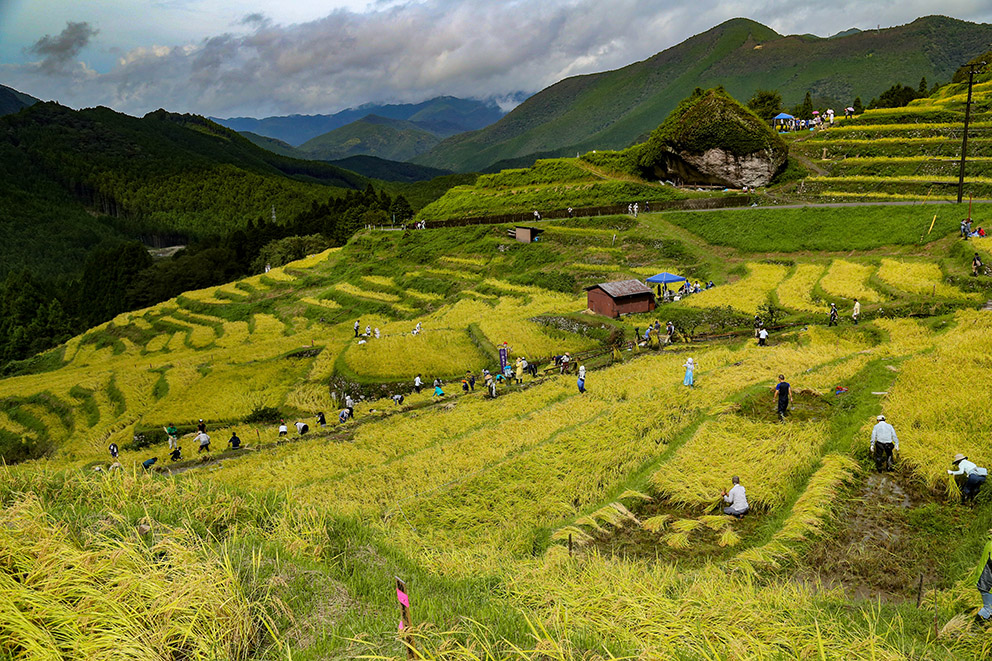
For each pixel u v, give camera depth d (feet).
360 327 248.93
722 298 167.94
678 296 186.91
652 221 268.21
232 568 30.17
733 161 293.64
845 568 44.68
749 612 32.37
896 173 260.21
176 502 40.91
